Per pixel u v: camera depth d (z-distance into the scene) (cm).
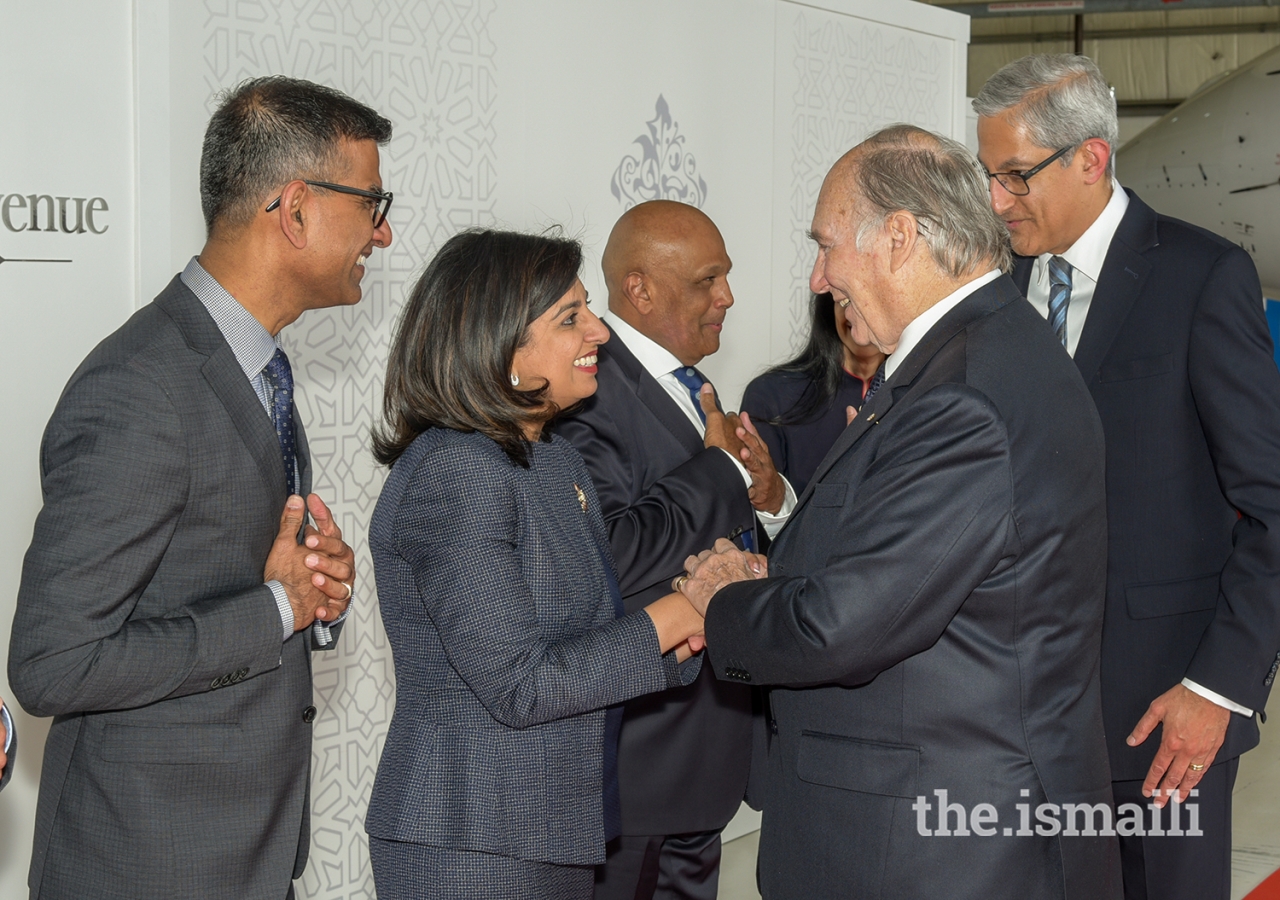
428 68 281
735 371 368
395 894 159
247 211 164
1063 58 216
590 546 173
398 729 164
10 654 146
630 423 232
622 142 327
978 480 147
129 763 154
